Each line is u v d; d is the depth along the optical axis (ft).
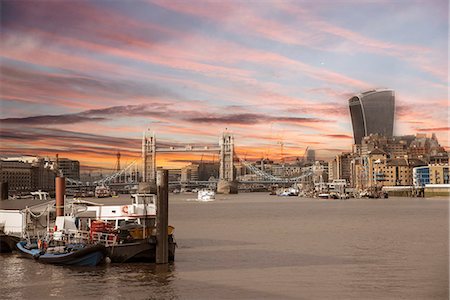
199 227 337.31
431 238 261.03
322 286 149.89
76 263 173.68
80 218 197.67
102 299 136.56
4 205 245.86
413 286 149.59
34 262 180.34
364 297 138.51
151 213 193.16
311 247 227.61
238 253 208.85
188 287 148.25
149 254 177.68
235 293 142.20
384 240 253.03
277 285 150.92
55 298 137.39
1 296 138.82
